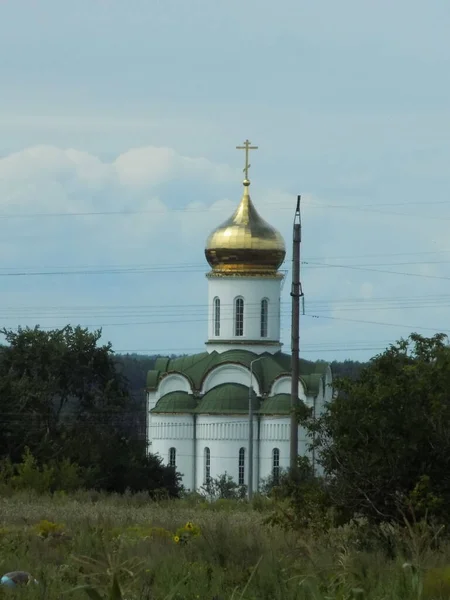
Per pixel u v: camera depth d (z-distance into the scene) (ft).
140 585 82.53
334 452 126.00
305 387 361.92
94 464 284.61
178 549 107.45
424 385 122.21
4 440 298.35
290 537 118.62
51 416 352.69
